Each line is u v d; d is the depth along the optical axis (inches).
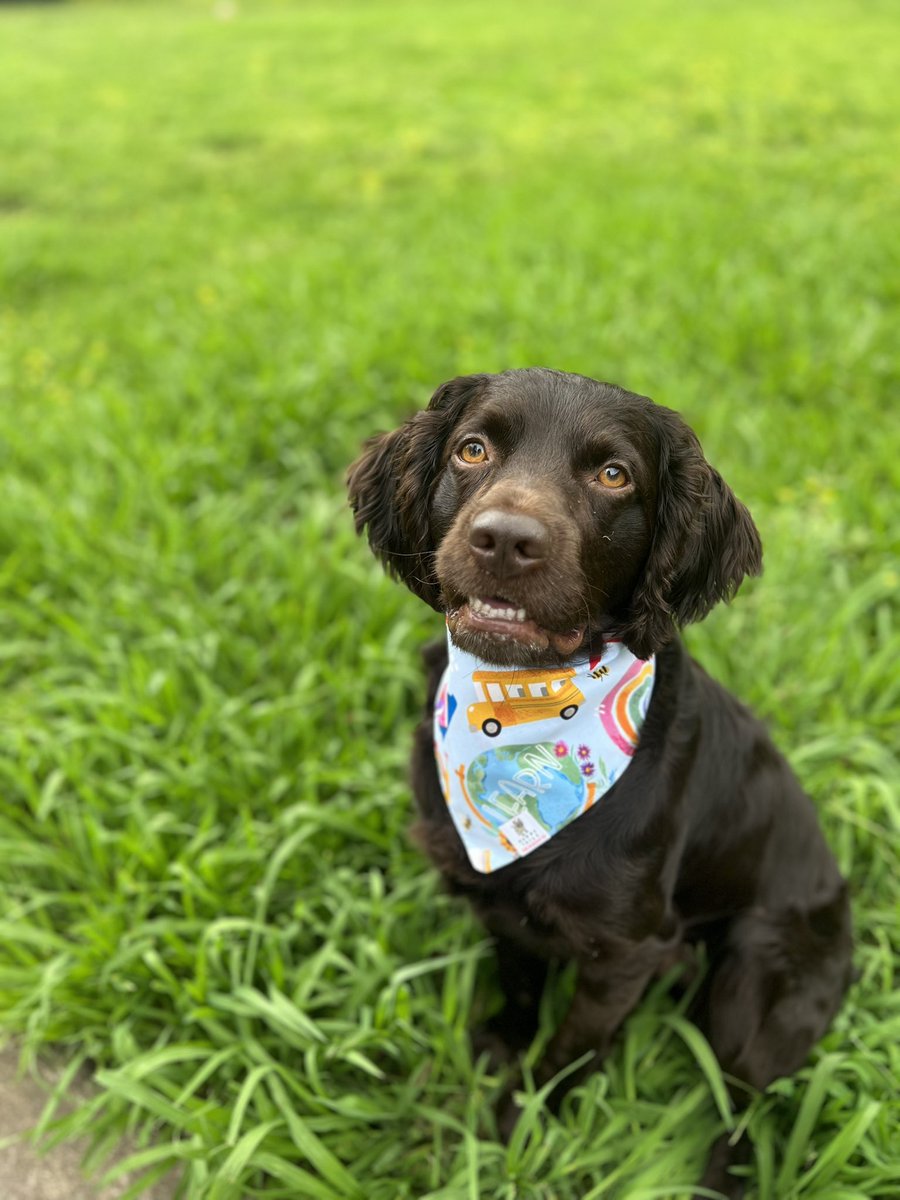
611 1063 21.2
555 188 65.9
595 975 19.5
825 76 93.7
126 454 38.6
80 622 31.5
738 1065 20.0
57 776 25.4
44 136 87.9
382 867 25.2
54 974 21.5
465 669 18.3
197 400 41.8
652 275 49.4
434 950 23.4
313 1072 19.7
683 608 18.7
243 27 142.6
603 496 17.0
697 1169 20.1
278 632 30.9
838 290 46.9
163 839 25.1
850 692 28.2
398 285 50.2
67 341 49.1
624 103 88.8
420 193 68.6
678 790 18.9
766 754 20.9
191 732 27.0
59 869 24.4
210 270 56.2
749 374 43.1
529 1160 19.5
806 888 20.9
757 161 69.8
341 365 42.6
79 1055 21.3
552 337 44.3
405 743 27.1
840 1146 18.5
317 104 96.0
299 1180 18.5
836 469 36.3
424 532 19.2
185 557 32.9
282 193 71.0
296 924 22.6
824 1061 19.4
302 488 38.2
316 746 27.2
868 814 25.0
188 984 21.0
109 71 116.0
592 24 130.1
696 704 19.6
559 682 17.6
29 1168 20.3
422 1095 21.2
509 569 15.4
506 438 17.4
